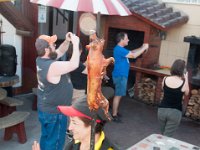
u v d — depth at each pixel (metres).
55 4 2.73
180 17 6.39
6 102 4.89
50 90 3.33
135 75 7.07
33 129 4.99
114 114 5.61
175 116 3.96
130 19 6.52
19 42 6.33
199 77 5.56
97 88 1.40
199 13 6.30
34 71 6.76
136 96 6.92
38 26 6.57
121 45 5.44
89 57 1.39
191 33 6.44
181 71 4.00
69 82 3.52
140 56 6.62
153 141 2.69
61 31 9.23
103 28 6.98
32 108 5.87
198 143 5.01
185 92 4.04
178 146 2.61
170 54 6.76
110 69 5.78
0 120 4.22
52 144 3.49
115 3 2.89
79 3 2.67
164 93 4.09
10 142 4.47
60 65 3.24
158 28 6.25
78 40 3.23
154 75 6.75
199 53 5.87
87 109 1.66
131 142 4.81
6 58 5.28
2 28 5.95
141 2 6.77
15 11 6.04
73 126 1.73
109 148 1.69
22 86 6.62
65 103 3.45
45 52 3.33
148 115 6.08
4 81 5.01
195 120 6.07
